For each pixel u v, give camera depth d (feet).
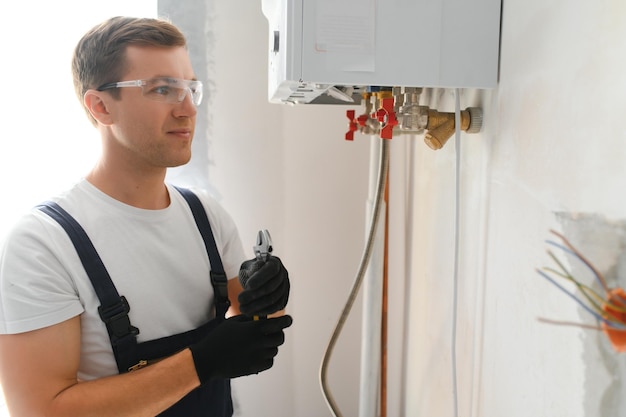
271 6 2.62
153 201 2.90
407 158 3.59
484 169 2.31
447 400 2.82
